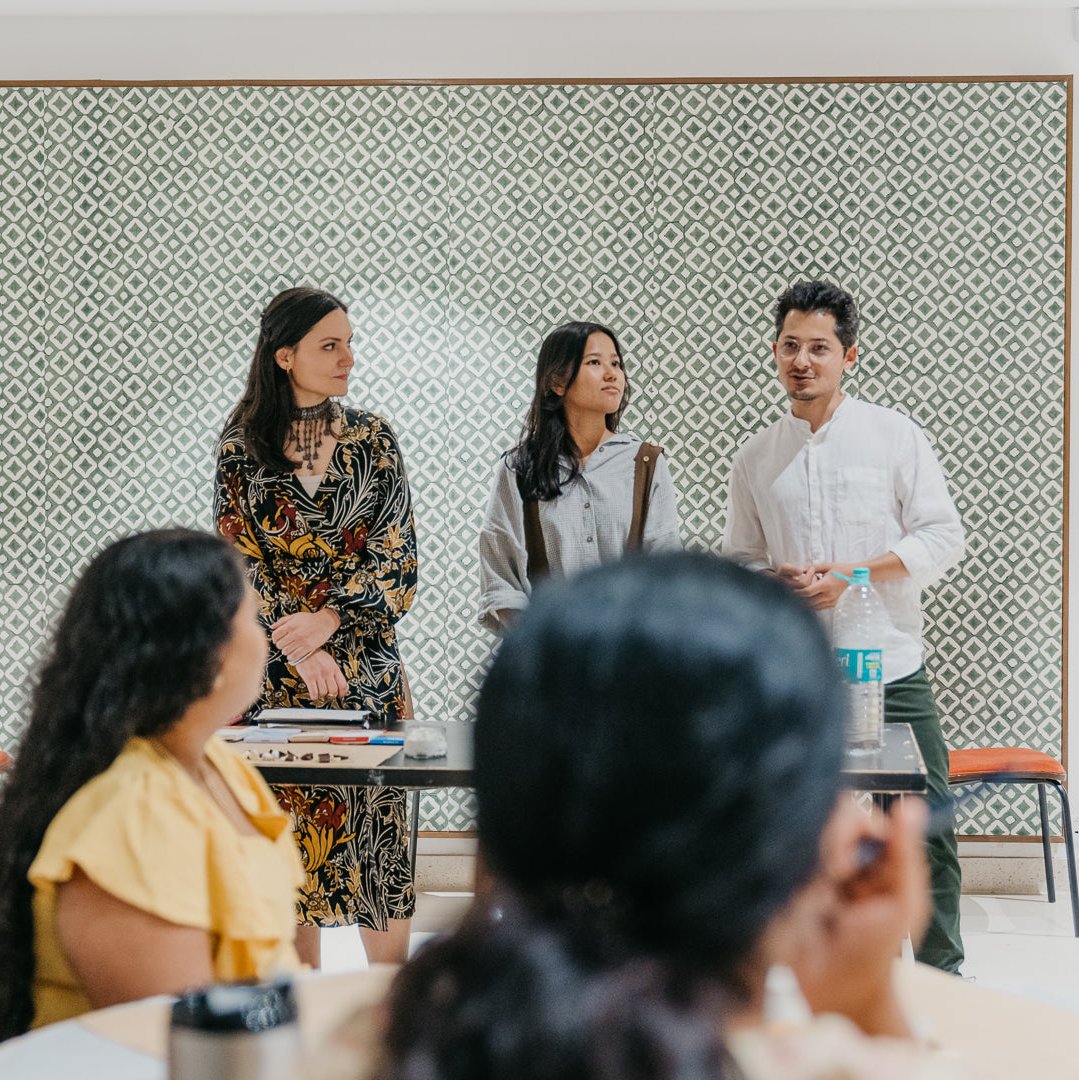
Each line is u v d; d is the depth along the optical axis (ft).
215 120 13.88
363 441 10.18
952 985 4.32
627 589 1.87
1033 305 13.57
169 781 4.74
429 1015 1.76
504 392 13.98
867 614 10.83
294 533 10.09
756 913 1.79
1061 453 13.64
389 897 10.03
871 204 13.65
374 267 13.96
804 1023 2.14
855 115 13.60
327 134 13.85
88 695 4.79
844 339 11.16
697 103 13.69
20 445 14.17
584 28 13.73
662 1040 1.68
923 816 2.45
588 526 11.20
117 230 13.98
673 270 13.79
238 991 3.21
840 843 1.92
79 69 13.94
